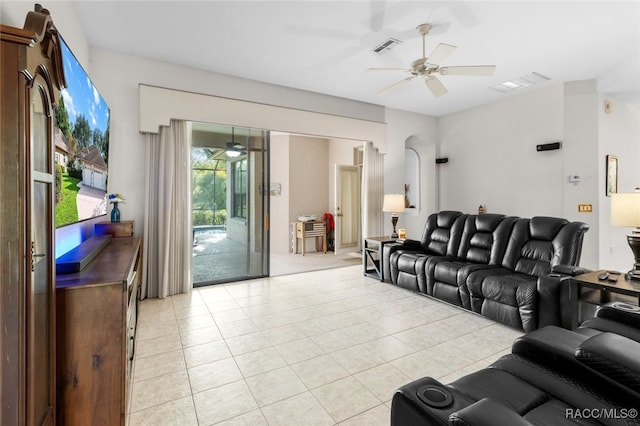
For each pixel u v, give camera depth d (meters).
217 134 4.45
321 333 2.78
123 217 3.61
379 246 4.61
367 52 3.56
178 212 3.88
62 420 1.41
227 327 2.90
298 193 7.18
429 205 6.41
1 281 1.02
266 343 2.59
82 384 1.43
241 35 3.20
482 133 5.60
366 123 5.36
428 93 4.96
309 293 3.96
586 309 2.55
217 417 1.72
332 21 2.96
